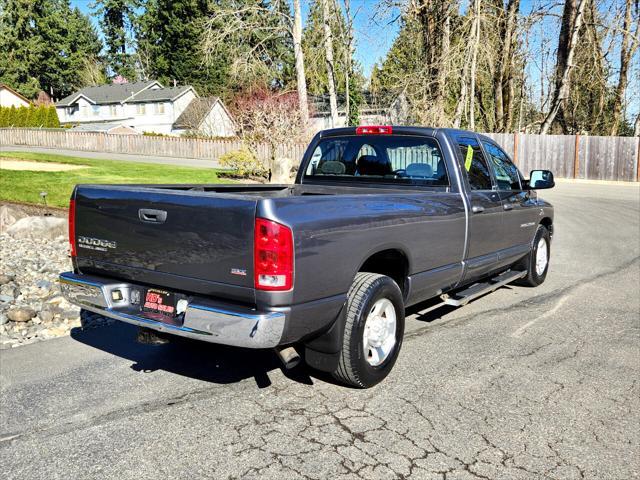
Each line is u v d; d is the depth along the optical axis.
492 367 4.56
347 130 5.75
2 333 5.47
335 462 3.14
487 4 26.42
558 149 30.30
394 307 4.25
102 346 5.06
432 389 4.12
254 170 24.25
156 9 80.44
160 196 3.70
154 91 66.06
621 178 29.47
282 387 4.16
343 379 4.04
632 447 3.34
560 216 15.98
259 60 35.72
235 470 3.06
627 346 5.11
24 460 3.15
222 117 59.69
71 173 19.70
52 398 3.95
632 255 9.94
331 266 3.62
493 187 5.89
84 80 90.75
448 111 27.33
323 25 31.03
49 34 89.31
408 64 31.84
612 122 34.69
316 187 5.83
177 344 5.12
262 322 3.25
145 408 3.80
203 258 3.52
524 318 5.98
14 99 78.00
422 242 4.54
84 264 4.25
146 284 3.93
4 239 10.12
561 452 3.28
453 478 3.00
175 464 3.11
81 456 3.19
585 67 30.50
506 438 3.43
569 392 4.10
